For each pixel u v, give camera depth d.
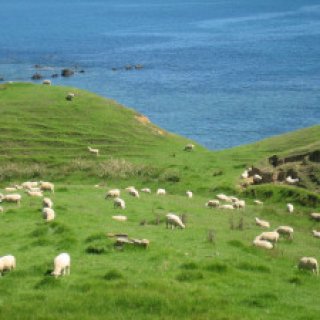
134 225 46.31
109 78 194.62
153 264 33.72
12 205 52.28
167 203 60.19
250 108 152.50
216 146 123.25
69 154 90.88
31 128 98.94
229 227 50.28
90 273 31.62
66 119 103.88
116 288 28.88
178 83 185.88
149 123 110.19
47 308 26.67
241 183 74.44
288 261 37.62
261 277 32.81
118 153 92.38
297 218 59.34
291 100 159.50
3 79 189.00
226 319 25.77
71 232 40.12
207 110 151.75
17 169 84.19
